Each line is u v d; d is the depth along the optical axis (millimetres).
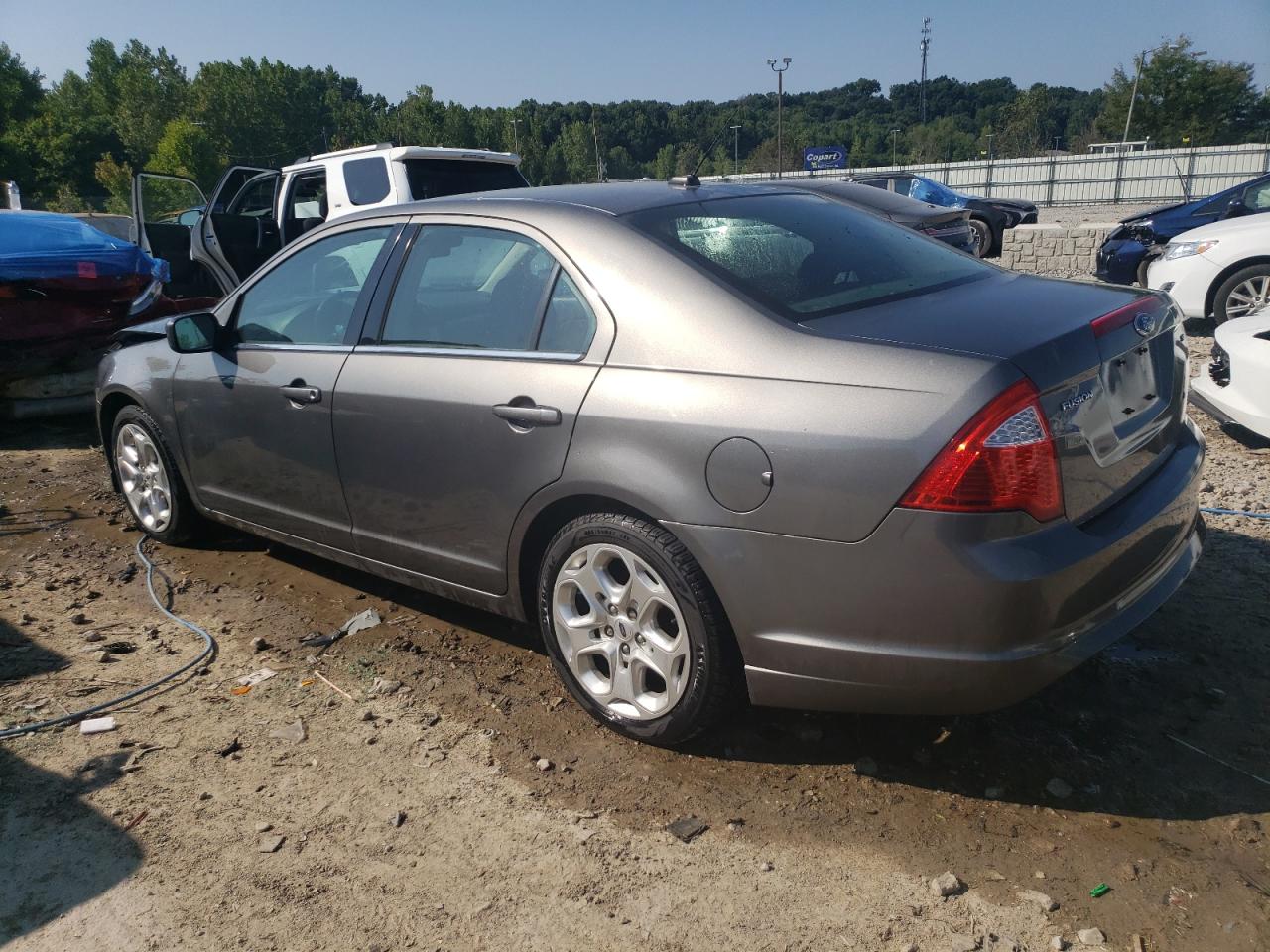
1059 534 2404
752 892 2408
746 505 2545
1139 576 2666
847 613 2480
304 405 3717
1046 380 2373
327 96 129500
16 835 2695
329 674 3547
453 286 3348
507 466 3053
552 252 3082
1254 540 4309
